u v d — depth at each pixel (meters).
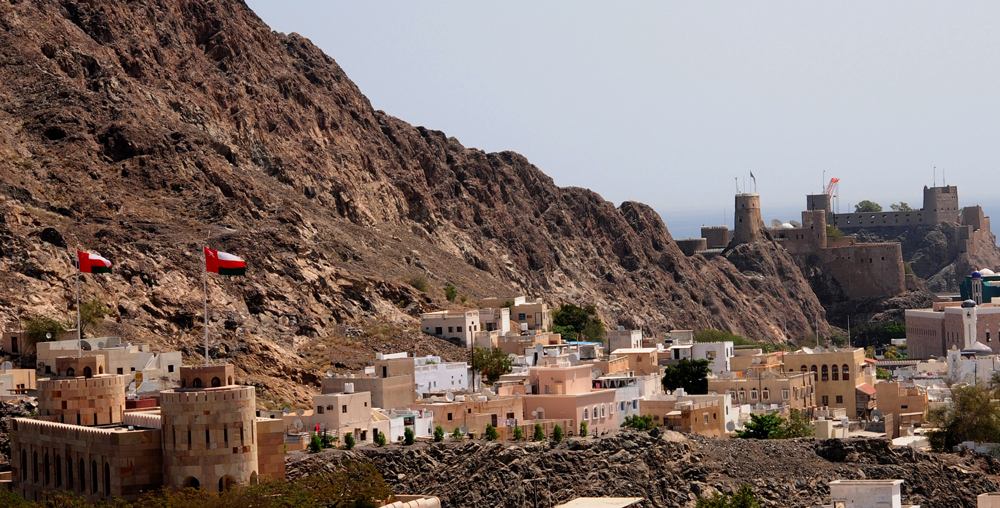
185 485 172.38
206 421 172.38
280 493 174.62
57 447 186.50
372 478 194.88
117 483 174.50
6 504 178.50
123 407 194.50
